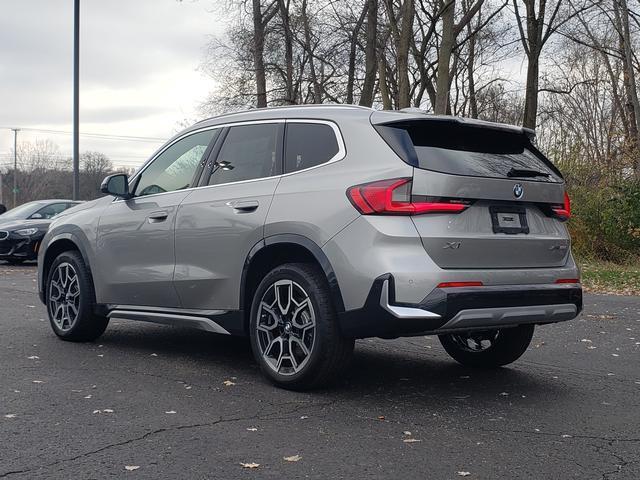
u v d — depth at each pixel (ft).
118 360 21.07
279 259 18.52
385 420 15.52
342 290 16.19
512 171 17.17
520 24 84.89
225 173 19.75
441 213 15.97
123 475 12.06
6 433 14.16
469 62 112.16
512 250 16.93
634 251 68.08
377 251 15.75
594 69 116.37
